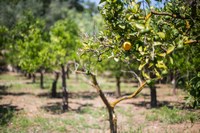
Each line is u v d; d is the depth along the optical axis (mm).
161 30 4027
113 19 3869
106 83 30266
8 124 11336
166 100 17422
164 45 3424
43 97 19438
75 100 18359
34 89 24016
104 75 38312
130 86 28000
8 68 43156
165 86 26047
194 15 3760
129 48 3492
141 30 3322
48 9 42906
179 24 3908
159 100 17547
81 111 14383
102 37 4527
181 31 3760
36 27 18203
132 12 3648
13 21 28297
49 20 41562
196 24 3855
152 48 3338
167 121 11688
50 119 12461
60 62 14242
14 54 26031
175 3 4098
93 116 13234
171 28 3936
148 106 15281
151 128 10867
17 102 17016
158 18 4215
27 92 21922
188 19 3682
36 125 11367
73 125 11484
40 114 13602
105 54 4613
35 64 14430
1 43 17484
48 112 14188
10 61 32250
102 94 5555
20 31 18016
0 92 21344
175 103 15961
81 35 4918
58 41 14852
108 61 18234
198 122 11250
